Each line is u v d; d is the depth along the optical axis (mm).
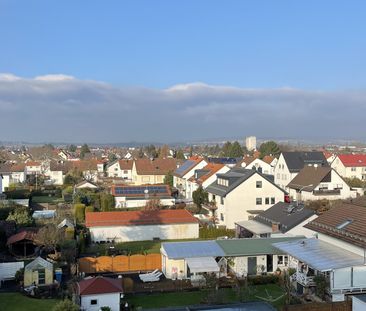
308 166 88000
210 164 95375
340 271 29609
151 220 56000
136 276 39781
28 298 32781
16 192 87812
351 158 110188
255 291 35125
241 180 61812
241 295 33031
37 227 52656
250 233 51219
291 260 38219
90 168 135625
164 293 35250
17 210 60281
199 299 33500
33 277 36156
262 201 62250
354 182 92938
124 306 31547
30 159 183250
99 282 30594
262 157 133750
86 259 40375
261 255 39375
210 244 40688
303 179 84000
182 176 95625
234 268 38969
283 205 53562
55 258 42594
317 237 38000
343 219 35531
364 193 78750
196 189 78000
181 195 94250
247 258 39250
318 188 77938
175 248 39750
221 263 38719
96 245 52188
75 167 132375
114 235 54531
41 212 67875
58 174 125562
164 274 39781
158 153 196000
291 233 44156
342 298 29562
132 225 55031
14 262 39844
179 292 35438
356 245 31188
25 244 44625
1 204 67625
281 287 35594
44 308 30453
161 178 111375
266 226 50156
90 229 53844
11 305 31047
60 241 44875
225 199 61375
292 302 31016
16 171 120125
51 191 99125
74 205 69625
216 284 34719
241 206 61625
